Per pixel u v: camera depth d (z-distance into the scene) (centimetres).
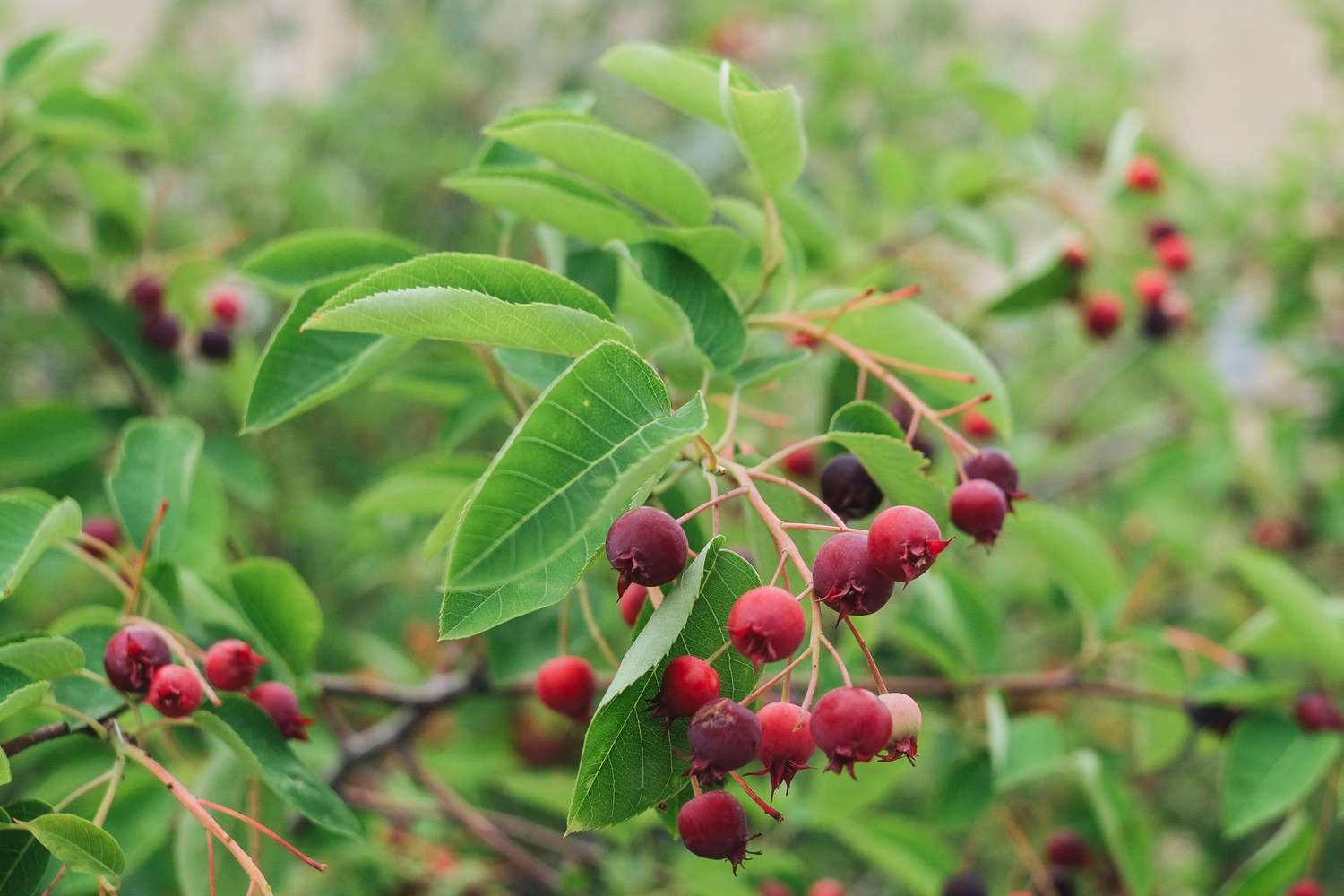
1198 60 185
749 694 37
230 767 46
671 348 42
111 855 39
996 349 105
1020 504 60
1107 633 62
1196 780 117
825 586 36
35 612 74
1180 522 93
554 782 64
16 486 61
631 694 36
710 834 36
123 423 61
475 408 52
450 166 108
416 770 60
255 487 64
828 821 61
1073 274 69
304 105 109
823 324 45
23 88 62
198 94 99
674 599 36
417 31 117
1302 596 54
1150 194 81
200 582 46
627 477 34
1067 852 68
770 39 132
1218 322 111
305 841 61
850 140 116
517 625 51
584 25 134
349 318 36
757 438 58
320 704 58
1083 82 108
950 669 62
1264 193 106
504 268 38
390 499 55
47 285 64
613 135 42
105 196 64
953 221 74
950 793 62
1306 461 114
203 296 68
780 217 46
